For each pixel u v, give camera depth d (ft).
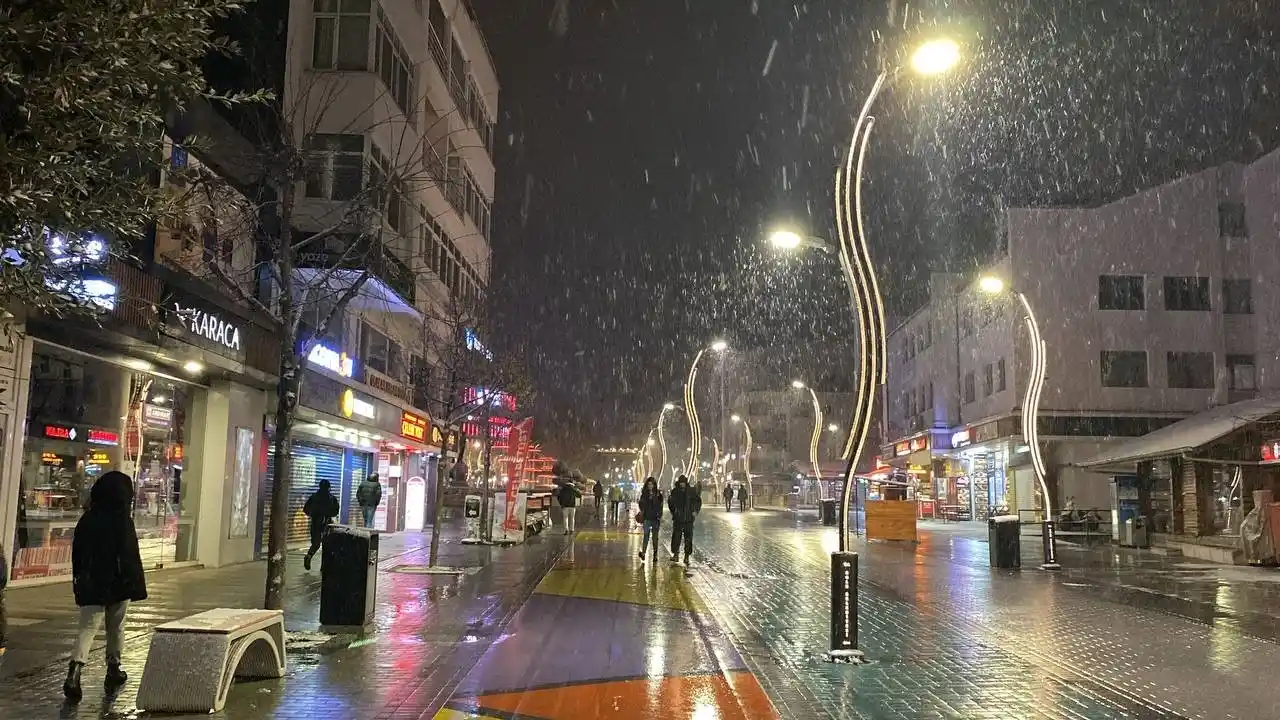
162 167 19.52
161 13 16.37
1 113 16.02
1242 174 136.98
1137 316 133.80
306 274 56.70
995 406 143.23
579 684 26.99
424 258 78.02
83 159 16.93
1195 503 81.76
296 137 53.42
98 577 24.18
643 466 206.39
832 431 316.40
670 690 26.37
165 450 54.29
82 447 46.47
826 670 29.60
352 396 77.05
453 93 105.70
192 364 52.75
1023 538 104.78
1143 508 90.89
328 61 73.15
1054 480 131.44
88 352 45.19
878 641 35.19
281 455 32.81
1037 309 134.10
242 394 60.13
